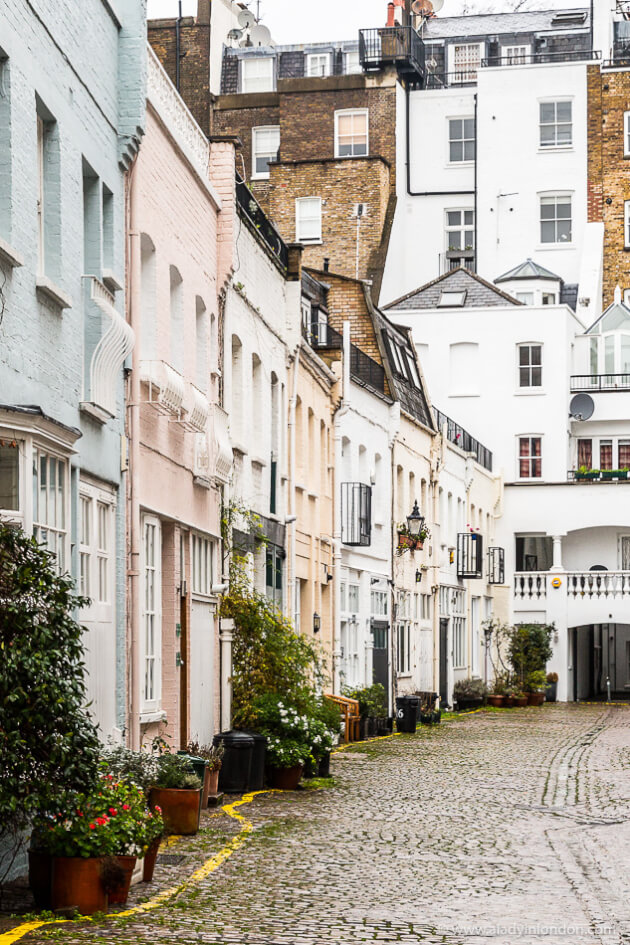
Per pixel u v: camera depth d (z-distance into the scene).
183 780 18.08
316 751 25.53
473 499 61.44
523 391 67.94
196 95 65.12
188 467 23.05
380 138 74.00
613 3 80.50
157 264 20.97
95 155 17.80
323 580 36.75
